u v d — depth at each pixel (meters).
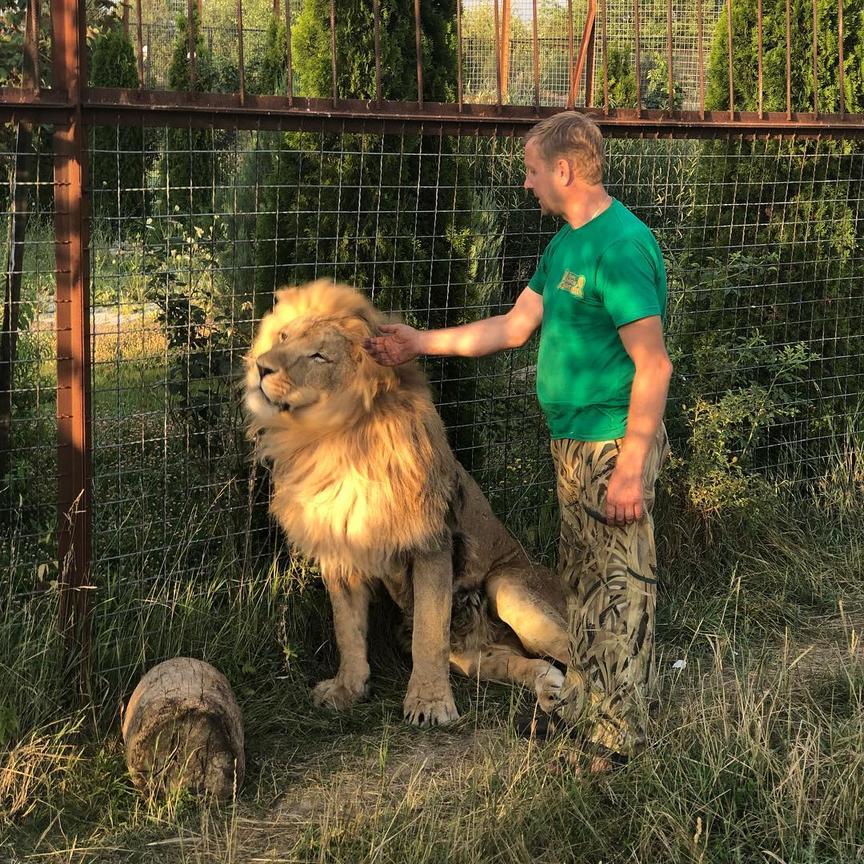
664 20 15.15
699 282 5.88
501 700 4.32
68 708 3.86
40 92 3.58
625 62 12.63
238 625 4.34
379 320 4.06
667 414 5.69
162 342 5.21
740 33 6.40
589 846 3.23
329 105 4.24
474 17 14.97
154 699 3.47
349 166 4.76
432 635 4.20
